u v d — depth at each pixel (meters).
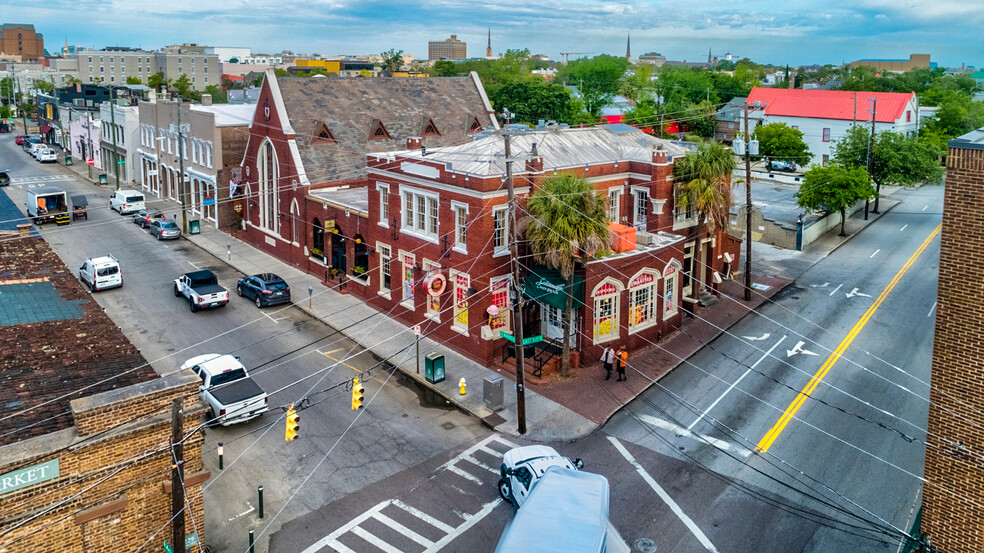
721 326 39.44
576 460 24.95
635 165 39.66
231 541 21.94
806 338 37.81
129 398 17.72
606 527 17.75
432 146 55.62
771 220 57.22
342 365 34.84
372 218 41.34
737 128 100.25
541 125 44.62
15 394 20.00
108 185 81.50
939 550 18.41
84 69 191.62
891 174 64.88
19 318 25.94
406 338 38.03
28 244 36.62
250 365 34.53
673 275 37.88
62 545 17.20
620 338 35.25
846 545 21.75
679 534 22.22
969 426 17.53
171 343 36.84
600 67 142.50
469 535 22.27
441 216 36.19
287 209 50.47
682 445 27.58
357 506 23.80
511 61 167.12
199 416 19.23
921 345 36.78
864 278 47.66
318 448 27.41
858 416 29.66
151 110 74.12
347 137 51.78
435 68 160.12
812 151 90.69
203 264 51.25
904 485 24.88
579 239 30.78
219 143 59.59
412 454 27.12
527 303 35.91
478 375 33.69
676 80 137.38
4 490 16.00
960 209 16.95
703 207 38.91
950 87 148.75
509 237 34.28
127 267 50.12
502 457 26.91
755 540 21.98
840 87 149.12
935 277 47.62
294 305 42.94
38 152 99.69
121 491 17.95
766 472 25.70
